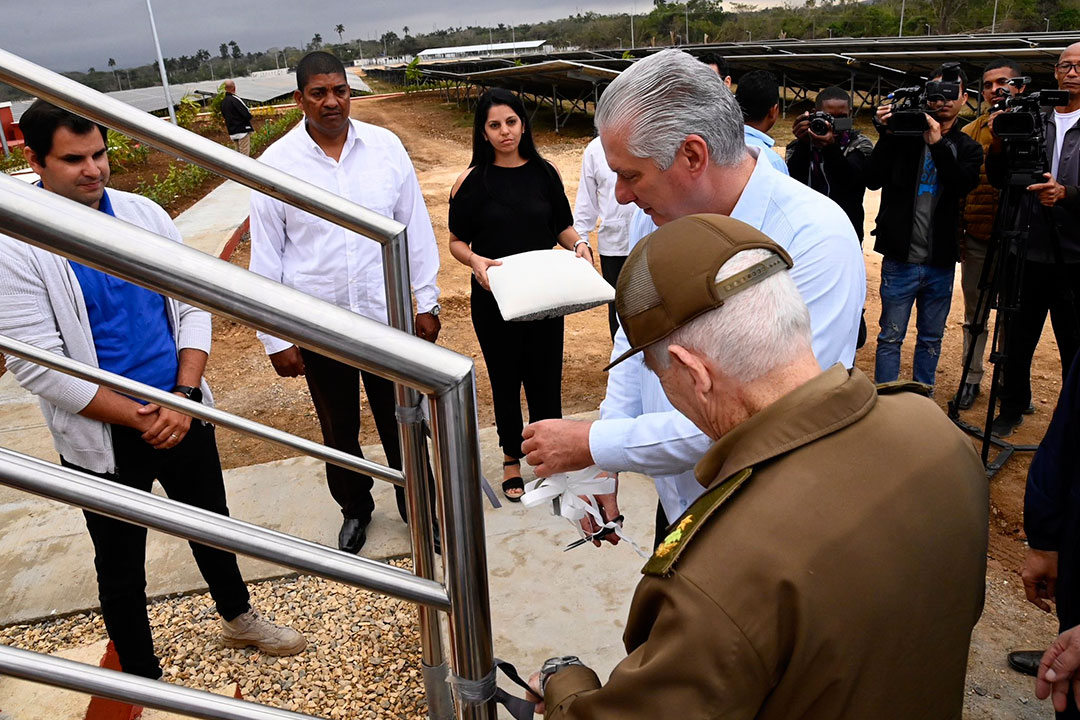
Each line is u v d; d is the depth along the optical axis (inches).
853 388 38.1
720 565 34.0
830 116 158.4
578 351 214.4
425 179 540.7
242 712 36.2
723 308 38.2
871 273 277.7
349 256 111.4
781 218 61.3
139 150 658.2
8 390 187.6
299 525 127.0
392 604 108.8
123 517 35.0
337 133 108.9
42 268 71.5
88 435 77.6
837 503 34.9
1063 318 145.9
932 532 36.1
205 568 92.4
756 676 33.1
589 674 42.3
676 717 33.4
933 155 136.3
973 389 168.9
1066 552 65.3
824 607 33.0
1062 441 67.5
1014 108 121.4
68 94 49.0
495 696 40.1
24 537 125.3
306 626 104.8
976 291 163.9
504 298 110.5
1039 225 141.7
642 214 83.0
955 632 37.9
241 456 159.5
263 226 110.0
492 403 178.4
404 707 90.8
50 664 33.4
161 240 26.8
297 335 28.8
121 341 78.0
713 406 40.0
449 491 34.1
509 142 121.6
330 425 115.7
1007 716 89.7
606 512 68.8
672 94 57.8
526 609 105.0
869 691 34.9
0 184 24.4
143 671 86.1
